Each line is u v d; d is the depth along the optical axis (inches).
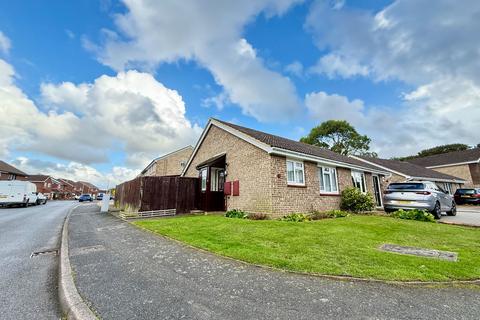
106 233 314.0
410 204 413.4
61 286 140.7
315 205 463.2
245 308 107.0
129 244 243.1
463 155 1190.9
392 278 137.6
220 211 521.3
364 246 207.6
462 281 135.0
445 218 431.2
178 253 201.8
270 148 393.7
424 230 282.0
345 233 260.5
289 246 207.2
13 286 149.1
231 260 177.8
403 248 203.0
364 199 510.6
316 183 480.1
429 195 399.9
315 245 209.9
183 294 123.5
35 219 533.6
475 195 783.7
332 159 526.6
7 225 433.7
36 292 139.9
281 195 404.2
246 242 223.1
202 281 140.3
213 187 539.5
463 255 182.1
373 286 129.1
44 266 191.9
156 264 174.6
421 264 160.9
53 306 121.7
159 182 524.4
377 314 100.4
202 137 653.3
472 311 103.5
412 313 101.6
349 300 113.4
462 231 278.2
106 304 113.9
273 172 402.3
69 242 261.7
